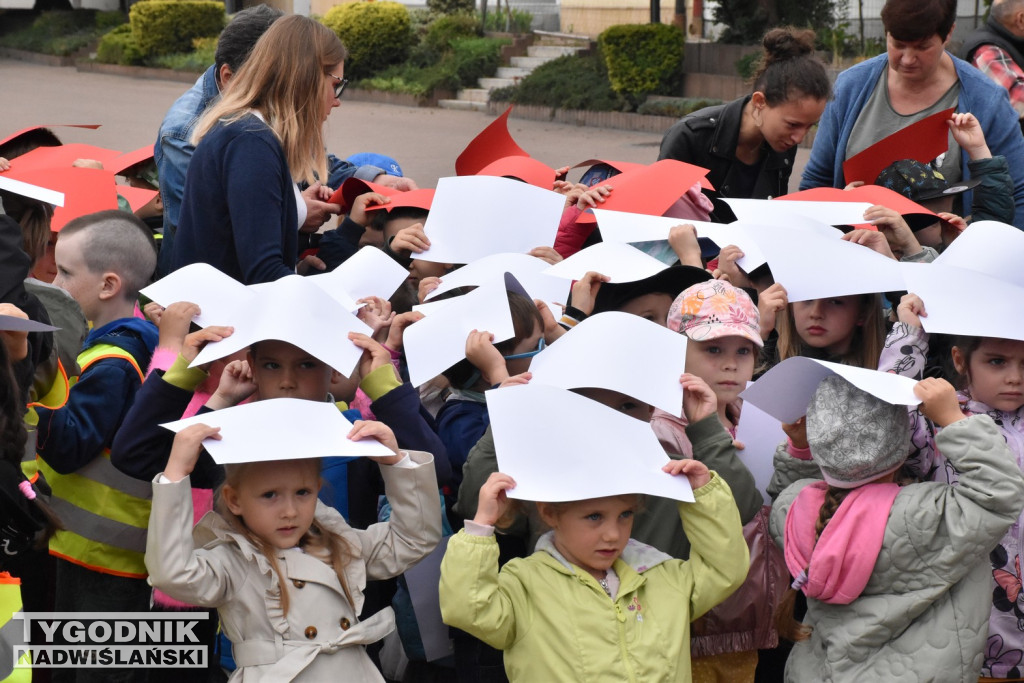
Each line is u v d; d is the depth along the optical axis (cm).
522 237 409
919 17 454
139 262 361
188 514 259
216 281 323
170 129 433
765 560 318
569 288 377
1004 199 448
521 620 273
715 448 291
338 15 2394
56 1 3453
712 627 311
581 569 275
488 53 2267
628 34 1889
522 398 270
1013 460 265
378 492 337
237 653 269
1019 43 583
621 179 450
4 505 265
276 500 271
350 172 527
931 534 268
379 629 281
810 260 333
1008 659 298
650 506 309
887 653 276
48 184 416
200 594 261
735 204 402
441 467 307
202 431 259
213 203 368
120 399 323
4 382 260
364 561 284
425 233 408
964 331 297
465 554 261
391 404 300
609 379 285
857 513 275
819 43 1855
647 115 1852
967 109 477
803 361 282
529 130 1852
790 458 309
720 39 1961
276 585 270
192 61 2628
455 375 338
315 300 298
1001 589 298
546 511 279
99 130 1747
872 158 463
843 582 275
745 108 485
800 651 293
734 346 328
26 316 269
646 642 269
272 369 301
